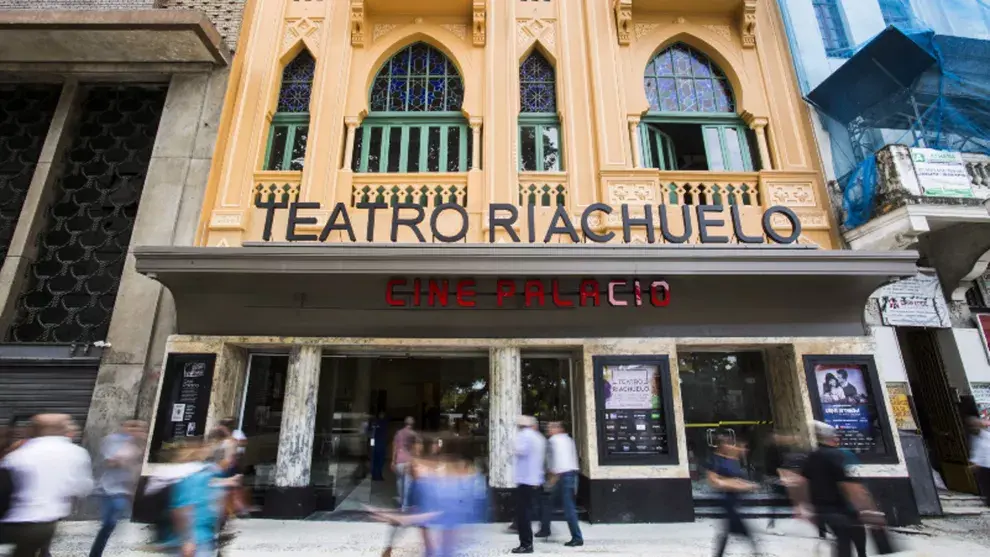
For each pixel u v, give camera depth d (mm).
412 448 5281
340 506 8117
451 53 9664
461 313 7652
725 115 9422
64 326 8211
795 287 7574
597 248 7133
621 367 7574
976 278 8734
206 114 8992
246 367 8164
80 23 8352
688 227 7730
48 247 8633
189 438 7008
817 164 8891
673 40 9938
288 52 9656
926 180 7609
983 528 6812
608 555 5695
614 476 7164
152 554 5609
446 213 8484
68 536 6270
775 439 7316
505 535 6512
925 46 7668
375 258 7086
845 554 4426
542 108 9477
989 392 8320
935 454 8820
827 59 9438
